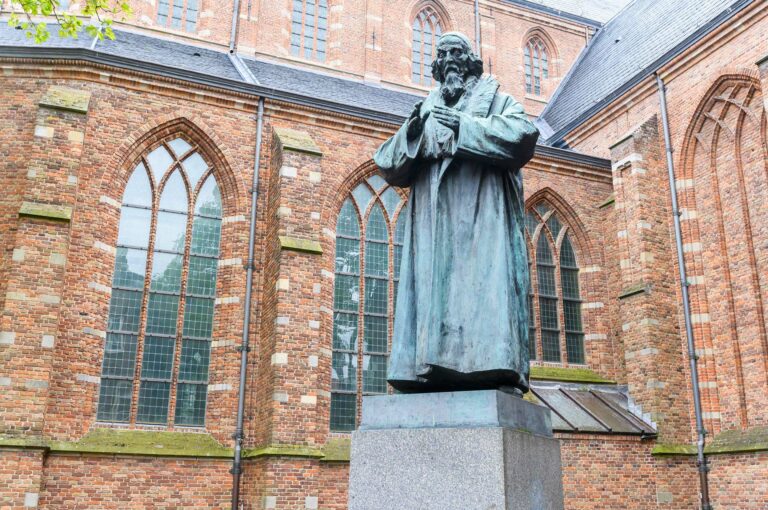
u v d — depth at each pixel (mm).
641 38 30156
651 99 25922
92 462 18344
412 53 33031
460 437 4730
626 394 24844
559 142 30438
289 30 30625
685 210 24125
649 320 23156
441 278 5340
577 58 36656
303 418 19359
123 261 20781
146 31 27812
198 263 21641
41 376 17312
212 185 22297
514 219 5555
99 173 20375
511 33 35375
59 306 17906
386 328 23391
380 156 5883
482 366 5090
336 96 27156
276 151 21984
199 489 19312
